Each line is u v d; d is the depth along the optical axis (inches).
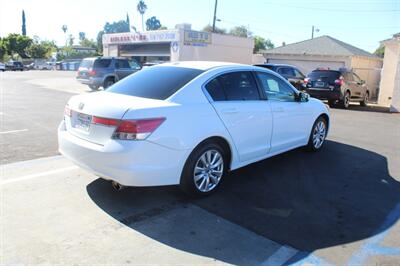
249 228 148.7
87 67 733.9
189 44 1159.6
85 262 121.7
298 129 246.7
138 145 149.6
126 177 150.5
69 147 170.1
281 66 661.9
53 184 187.0
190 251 130.5
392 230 151.2
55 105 490.3
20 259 121.8
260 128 207.0
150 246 133.0
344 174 221.9
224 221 154.1
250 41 1348.4
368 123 440.1
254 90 208.2
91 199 170.7
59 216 152.9
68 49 3171.8
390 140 331.6
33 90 725.9
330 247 136.3
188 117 165.5
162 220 153.2
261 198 179.8
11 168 210.4
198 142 168.9
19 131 313.9
